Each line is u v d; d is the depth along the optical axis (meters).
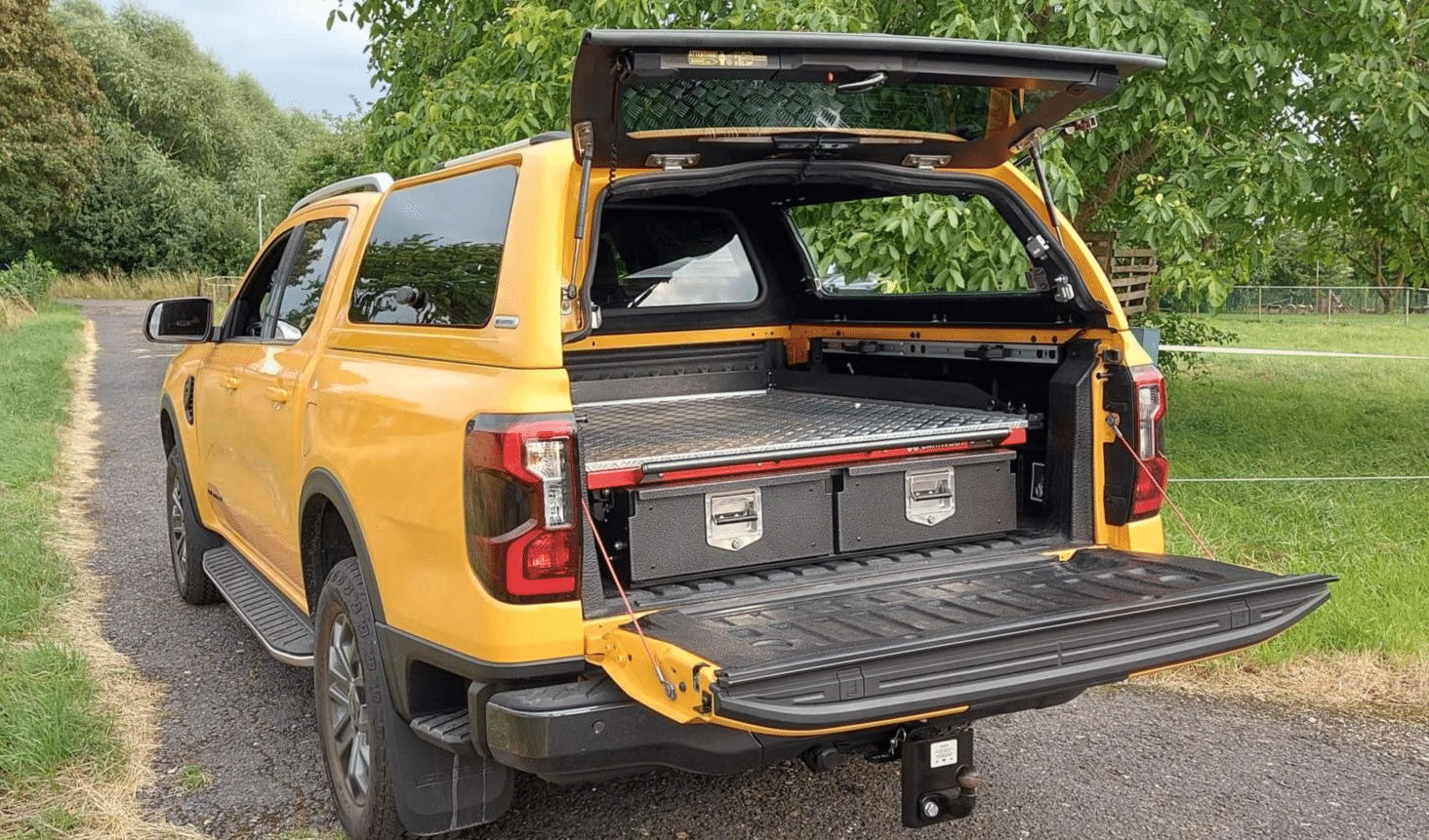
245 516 4.88
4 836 3.62
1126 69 3.21
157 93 59.47
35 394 15.07
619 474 3.05
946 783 3.00
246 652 5.45
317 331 4.06
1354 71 8.18
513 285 2.89
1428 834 3.68
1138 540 3.54
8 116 41.94
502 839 3.64
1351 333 27.56
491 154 3.27
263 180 62.00
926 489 3.54
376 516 3.23
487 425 2.76
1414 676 4.98
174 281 53.75
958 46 2.96
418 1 10.70
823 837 3.66
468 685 3.19
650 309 4.84
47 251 54.25
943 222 6.89
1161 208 8.10
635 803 3.90
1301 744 4.39
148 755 4.29
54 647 5.09
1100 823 3.76
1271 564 6.34
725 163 3.28
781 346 5.18
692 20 8.25
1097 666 2.79
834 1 7.89
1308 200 10.09
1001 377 4.06
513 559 2.73
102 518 8.51
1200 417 11.68
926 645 2.59
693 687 2.44
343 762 3.62
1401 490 8.03
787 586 3.18
